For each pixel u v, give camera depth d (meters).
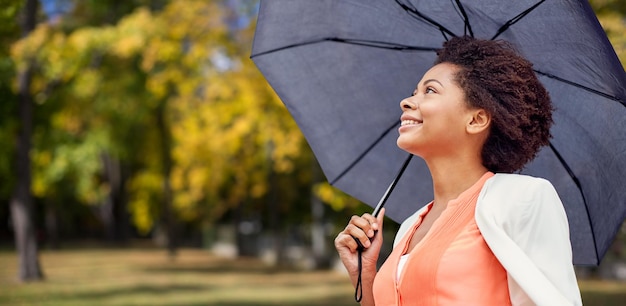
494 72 1.89
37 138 23.98
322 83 2.43
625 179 2.04
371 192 2.51
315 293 17.22
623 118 1.98
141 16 19.20
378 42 2.35
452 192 1.95
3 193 21.03
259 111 20.61
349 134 2.47
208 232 44.91
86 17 22.50
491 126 1.92
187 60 19.44
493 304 1.72
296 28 2.34
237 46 20.14
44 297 16.38
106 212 48.22
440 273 1.76
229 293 17.33
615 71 1.83
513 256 1.66
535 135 1.94
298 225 32.47
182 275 23.55
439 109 1.90
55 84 20.94
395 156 2.47
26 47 17.97
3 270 25.41
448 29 2.22
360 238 2.16
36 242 20.75
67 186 38.31
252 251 36.34
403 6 2.24
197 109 23.75
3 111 19.33
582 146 2.12
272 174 28.14
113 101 23.92
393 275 1.90
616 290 13.71
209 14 19.44
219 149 26.30
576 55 1.95
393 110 2.42
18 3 11.70
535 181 1.76
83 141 26.25
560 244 1.70
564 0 1.84
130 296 16.62
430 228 1.91
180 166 31.69
